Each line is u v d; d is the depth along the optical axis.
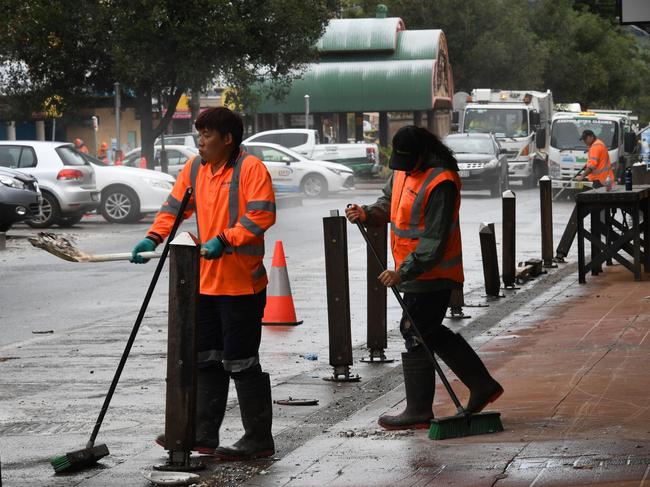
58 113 63.19
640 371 13.71
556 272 27.02
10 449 11.17
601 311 19.62
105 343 17.59
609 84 138.88
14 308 21.69
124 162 63.44
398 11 108.69
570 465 9.53
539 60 111.19
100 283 25.50
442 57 94.75
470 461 9.82
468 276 26.28
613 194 24.06
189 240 9.66
